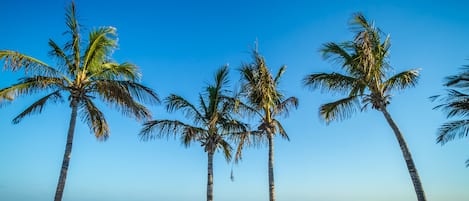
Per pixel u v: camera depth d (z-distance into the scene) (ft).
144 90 52.08
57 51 51.60
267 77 61.16
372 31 56.29
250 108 65.21
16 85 49.42
